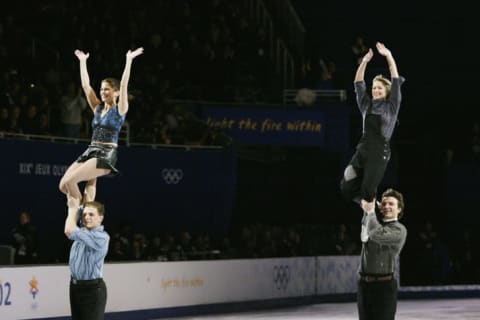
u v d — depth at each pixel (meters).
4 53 47.03
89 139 46.97
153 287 39.03
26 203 44.62
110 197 48.19
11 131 43.78
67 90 47.47
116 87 22.73
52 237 45.94
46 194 45.38
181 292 40.38
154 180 49.69
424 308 44.62
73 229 21.94
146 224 49.62
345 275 49.72
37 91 46.38
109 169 22.25
